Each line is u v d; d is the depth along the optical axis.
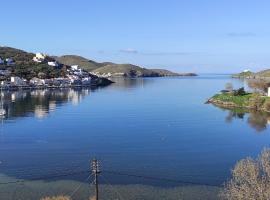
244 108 184.00
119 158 90.31
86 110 179.88
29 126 135.88
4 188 69.19
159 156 92.12
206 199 63.59
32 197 64.62
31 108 188.62
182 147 101.75
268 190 49.06
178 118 152.25
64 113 169.50
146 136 116.38
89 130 127.12
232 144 105.94
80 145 104.62
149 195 65.62
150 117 155.38
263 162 57.88
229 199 57.34
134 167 82.69
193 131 124.94
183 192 66.94
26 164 85.50
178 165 84.25
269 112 168.88
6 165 84.88
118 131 125.00
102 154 94.38
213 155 93.44
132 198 64.19
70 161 87.94
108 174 77.31
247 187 51.41
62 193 66.50
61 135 119.06
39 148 101.44
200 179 74.31
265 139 112.69
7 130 128.12
